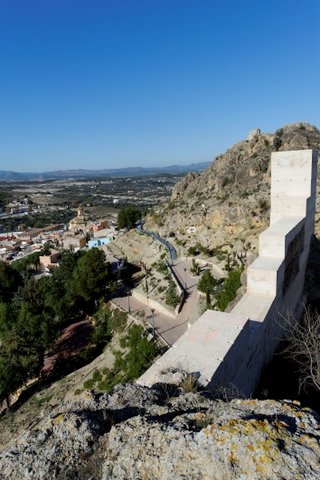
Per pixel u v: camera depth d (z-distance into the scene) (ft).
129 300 169.78
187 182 333.42
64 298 165.58
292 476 15.75
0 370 109.29
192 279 179.22
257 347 50.52
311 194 86.63
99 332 144.46
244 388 43.55
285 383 52.11
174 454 18.29
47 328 123.13
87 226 449.48
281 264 64.03
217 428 18.72
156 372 34.01
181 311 144.25
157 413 24.36
